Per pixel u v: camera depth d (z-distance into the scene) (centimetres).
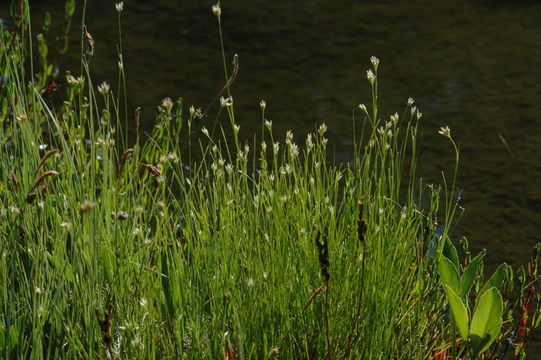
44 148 534
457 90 947
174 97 916
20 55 584
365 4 1191
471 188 745
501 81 970
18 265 409
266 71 991
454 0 1206
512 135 846
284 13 1152
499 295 402
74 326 397
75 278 397
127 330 369
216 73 982
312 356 418
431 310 455
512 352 527
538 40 1081
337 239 424
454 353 430
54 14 1118
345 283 418
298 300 413
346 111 894
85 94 894
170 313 405
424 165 783
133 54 1017
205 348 393
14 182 427
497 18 1148
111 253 405
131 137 809
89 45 428
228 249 408
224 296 393
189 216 437
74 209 410
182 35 1079
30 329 398
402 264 435
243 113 884
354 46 1062
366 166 442
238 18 1132
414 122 872
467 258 498
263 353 406
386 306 414
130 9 1146
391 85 961
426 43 1073
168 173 714
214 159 453
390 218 456
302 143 820
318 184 443
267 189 443
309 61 1020
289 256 414
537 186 750
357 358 405
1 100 555
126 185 467
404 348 428
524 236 670
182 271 407
